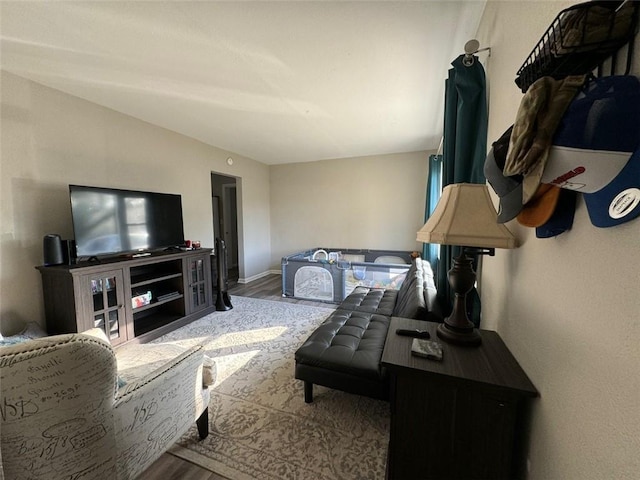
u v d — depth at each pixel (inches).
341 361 57.4
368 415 61.0
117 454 33.8
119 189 95.5
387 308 88.7
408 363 35.0
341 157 187.3
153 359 57.2
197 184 143.0
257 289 171.5
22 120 78.0
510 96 39.8
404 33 60.5
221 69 74.7
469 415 32.9
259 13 53.8
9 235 75.9
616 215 17.2
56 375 26.4
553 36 20.0
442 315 56.3
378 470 47.5
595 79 17.3
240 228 185.0
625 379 17.1
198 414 49.9
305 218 202.4
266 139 142.9
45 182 83.2
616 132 16.2
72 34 59.8
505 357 36.6
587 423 21.0
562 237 25.3
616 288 18.0
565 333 24.6
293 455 50.6
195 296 119.4
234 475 46.7
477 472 33.4
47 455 27.9
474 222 36.1
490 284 50.0
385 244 182.5
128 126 107.4
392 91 88.2
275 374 77.6
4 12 52.7
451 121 60.1
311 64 72.4
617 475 17.7
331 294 145.8
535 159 19.5
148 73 76.6
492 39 48.8
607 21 16.7
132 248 100.0
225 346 95.2
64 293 77.8
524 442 32.7
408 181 173.6
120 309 87.9
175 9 52.6
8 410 25.0
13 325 76.6
